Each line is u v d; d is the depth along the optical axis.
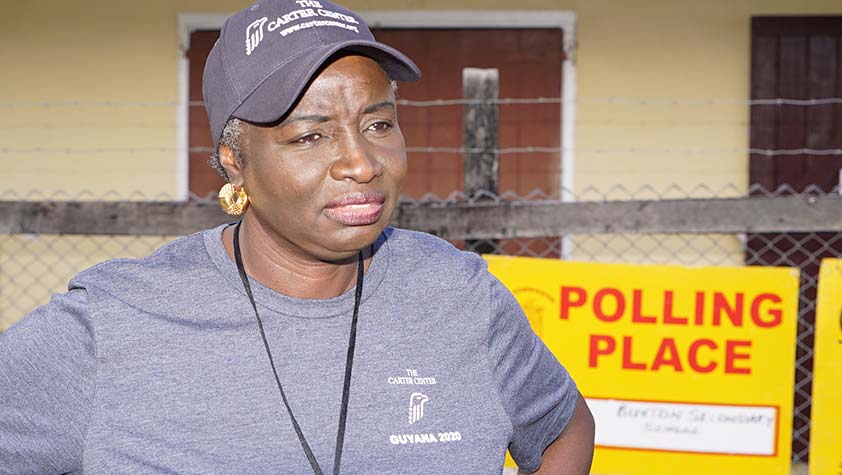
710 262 4.72
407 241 1.43
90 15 4.86
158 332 1.25
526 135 4.80
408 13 4.78
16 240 4.96
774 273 3.27
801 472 4.53
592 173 4.76
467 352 1.36
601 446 3.37
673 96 4.70
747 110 4.67
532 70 4.77
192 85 4.86
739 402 3.32
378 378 1.29
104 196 4.93
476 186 3.59
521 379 1.46
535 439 1.52
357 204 1.23
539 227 3.48
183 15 4.83
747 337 3.30
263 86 1.19
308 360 1.28
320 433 1.25
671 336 3.31
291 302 1.29
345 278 1.33
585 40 4.73
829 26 4.61
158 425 1.22
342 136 1.22
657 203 3.45
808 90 4.63
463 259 1.45
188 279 1.29
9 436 1.24
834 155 4.64
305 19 1.22
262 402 1.25
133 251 4.97
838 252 4.70
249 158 1.25
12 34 4.89
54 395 1.24
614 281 3.30
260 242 1.31
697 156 4.70
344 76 1.21
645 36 4.69
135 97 4.89
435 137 4.86
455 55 4.81
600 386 3.34
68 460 1.24
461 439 1.31
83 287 1.28
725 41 4.66
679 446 3.35
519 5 4.75
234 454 1.23
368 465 1.26
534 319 3.33
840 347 3.27
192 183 4.91
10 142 4.94
